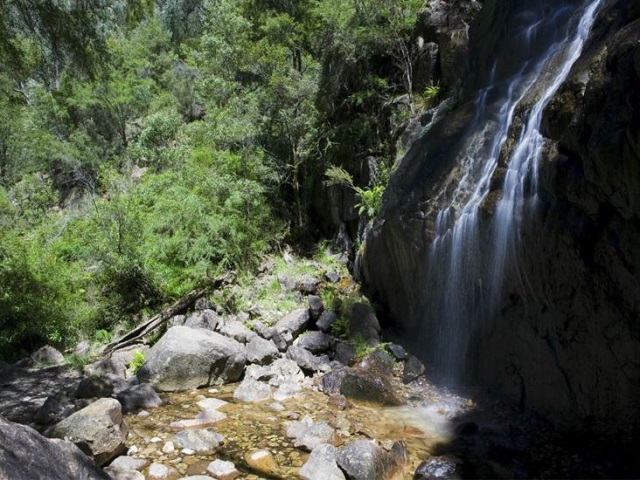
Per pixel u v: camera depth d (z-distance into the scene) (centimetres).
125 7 898
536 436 443
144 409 512
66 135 1656
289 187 1266
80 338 810
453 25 917
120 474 362
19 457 265
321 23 1123
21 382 627
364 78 1084
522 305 497
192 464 388
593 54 432
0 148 1541
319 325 744
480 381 551
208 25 1302
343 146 1134
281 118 1141
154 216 992
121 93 1625
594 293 414
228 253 995
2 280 776
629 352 392
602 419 418
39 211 1074
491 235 528
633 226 371
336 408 513
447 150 686
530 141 496
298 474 374
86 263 936
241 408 512
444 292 614
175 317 829
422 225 648
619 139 349
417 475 377
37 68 718
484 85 746
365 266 856
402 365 629
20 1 589
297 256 1113
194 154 1155
